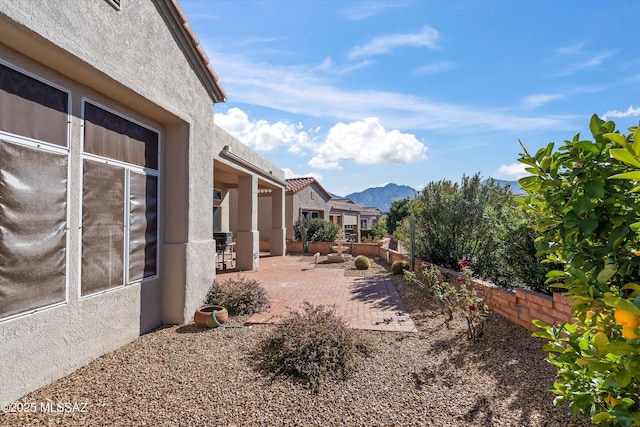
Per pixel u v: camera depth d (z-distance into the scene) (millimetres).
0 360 3158
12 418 3025
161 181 5875
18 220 3350
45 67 3709
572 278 1747
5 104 3262
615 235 1622
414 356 4449
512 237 6477
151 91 4949
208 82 6703
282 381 3770
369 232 26297
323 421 3027
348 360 4113
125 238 4938
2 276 3186
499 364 4121
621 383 1390
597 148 1794
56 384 3650
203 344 4863
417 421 3025
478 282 6660
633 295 1544
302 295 8250
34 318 3494
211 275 6809
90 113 4344
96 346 4344
